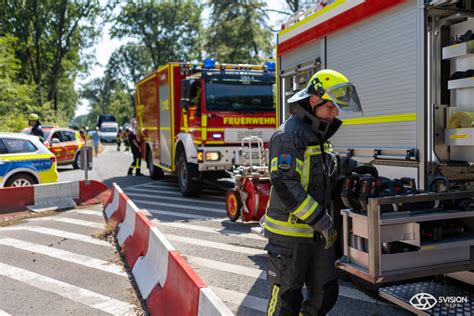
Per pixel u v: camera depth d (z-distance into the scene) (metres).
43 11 37.09
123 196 7.55
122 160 24.31
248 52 26.53
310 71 6.35
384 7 4.68
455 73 4.21
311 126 2.99
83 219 8.67
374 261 3.19
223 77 10.34
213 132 10.17
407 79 4.42
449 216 3.43
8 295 4.83
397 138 4.57
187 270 3.56
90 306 4.51
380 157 4.80
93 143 28.64
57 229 7.85
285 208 2.98
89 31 40.31
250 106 10.48
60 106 41.88
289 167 2.82
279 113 7.20
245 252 6.37
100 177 16.00
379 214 3.19
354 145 5.25
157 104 13.48
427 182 4.22
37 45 37.22
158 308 4.05
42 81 40.16
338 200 4.29
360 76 5.15
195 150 10.48
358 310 4.32
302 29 6.39
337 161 3.29
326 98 2.91
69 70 42.53
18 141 10.23
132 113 87.94
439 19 4.27
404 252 3.34
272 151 2.93
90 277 5.35
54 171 10.60
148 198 11.18
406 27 4.42
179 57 52.00
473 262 3.50
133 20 50.31
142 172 17.67
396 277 3.25
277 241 3.03
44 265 5.83
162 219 8.64
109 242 6.95
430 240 3.44
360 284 4.78
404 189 3.54
